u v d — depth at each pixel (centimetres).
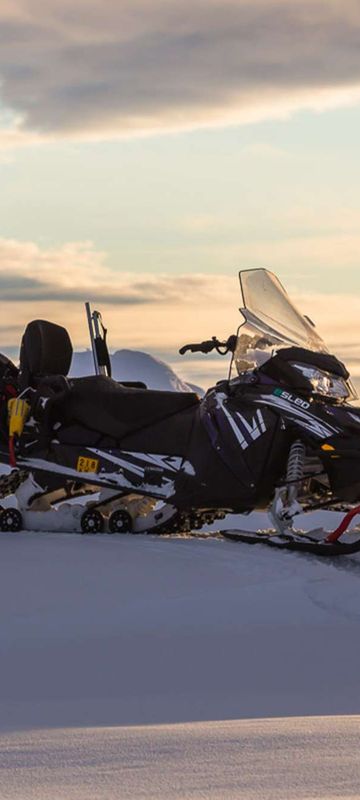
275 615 916
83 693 661
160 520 1246
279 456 1165
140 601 956
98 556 1093
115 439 1262
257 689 668
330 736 439
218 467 1191
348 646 809
